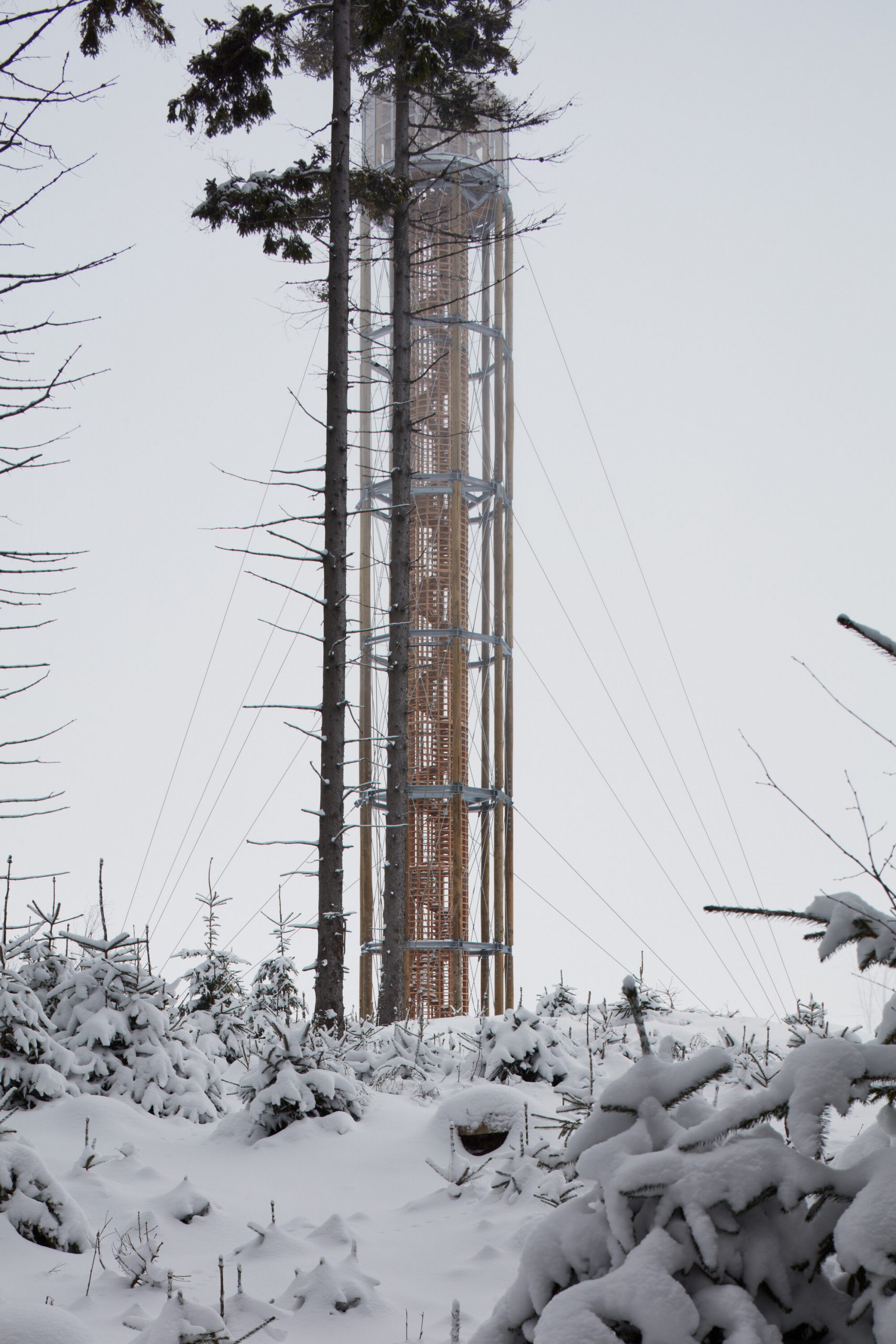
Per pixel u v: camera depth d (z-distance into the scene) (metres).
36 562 5.73
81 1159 7.39
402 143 21.95
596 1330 3.09
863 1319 3.25
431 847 26.86
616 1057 11.41
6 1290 5.46
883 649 3.24
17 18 5.38
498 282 23.09
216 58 16.44
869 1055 3.30
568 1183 6.52
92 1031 9.72
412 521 28.09
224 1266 5.93
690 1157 3.31
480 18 20.95
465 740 27.39
